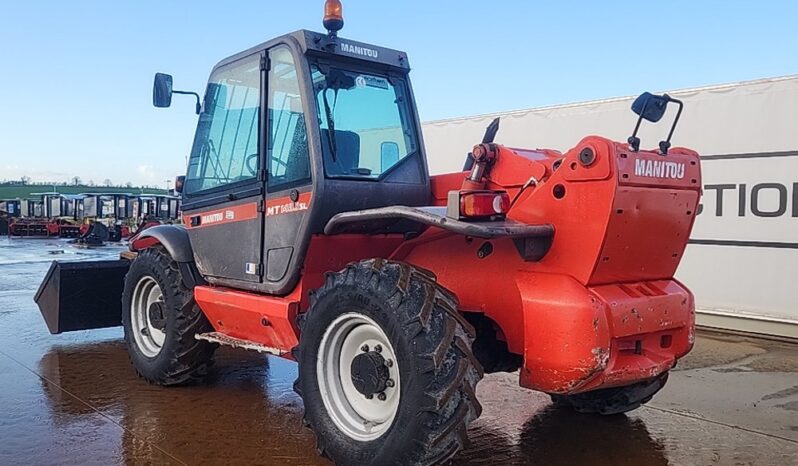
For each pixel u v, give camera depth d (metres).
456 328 2.78
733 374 5.00
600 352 2.81
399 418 2.75
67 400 4.19
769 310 6.36
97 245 18.88
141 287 4.74
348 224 3.36
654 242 3.04
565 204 2.92
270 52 3.75
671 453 3.42
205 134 4.26
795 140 6.15
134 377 4.75
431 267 3.47
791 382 4.77
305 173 3.46
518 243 3.05
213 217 4.10
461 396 2.70
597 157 2.80
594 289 2.92
